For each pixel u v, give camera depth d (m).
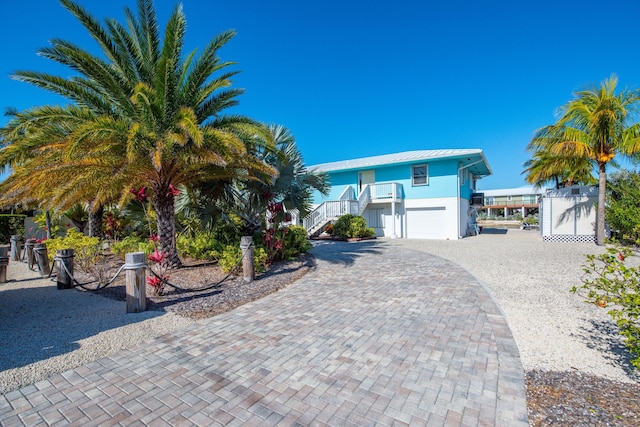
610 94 13.00
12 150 8.05
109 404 2.77
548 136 14.75
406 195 20.86
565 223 16.25
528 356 3.57
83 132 6.12
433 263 9.78
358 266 9.38
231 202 10.90
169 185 8.55
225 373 3.27
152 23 7.72
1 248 7.79
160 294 6.20
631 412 2.52
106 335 4.29
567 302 5.57
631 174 14.41
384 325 4.55
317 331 4.36
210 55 8.02
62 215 14.95
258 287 6.81
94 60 7.00
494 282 7.16
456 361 3.45
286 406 2.71
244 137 8.95
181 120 6.98
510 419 2.49
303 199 11.02
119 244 11.25
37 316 5.10
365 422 2.49
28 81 6.76
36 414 2.64
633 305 2.80
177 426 2.47
